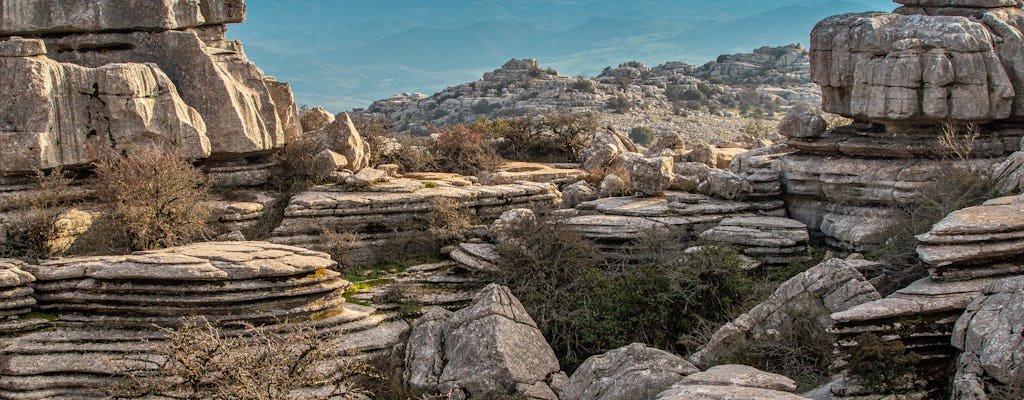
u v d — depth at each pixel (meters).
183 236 24.53
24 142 24.36
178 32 27.80
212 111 27.73
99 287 20.97
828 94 27.31
